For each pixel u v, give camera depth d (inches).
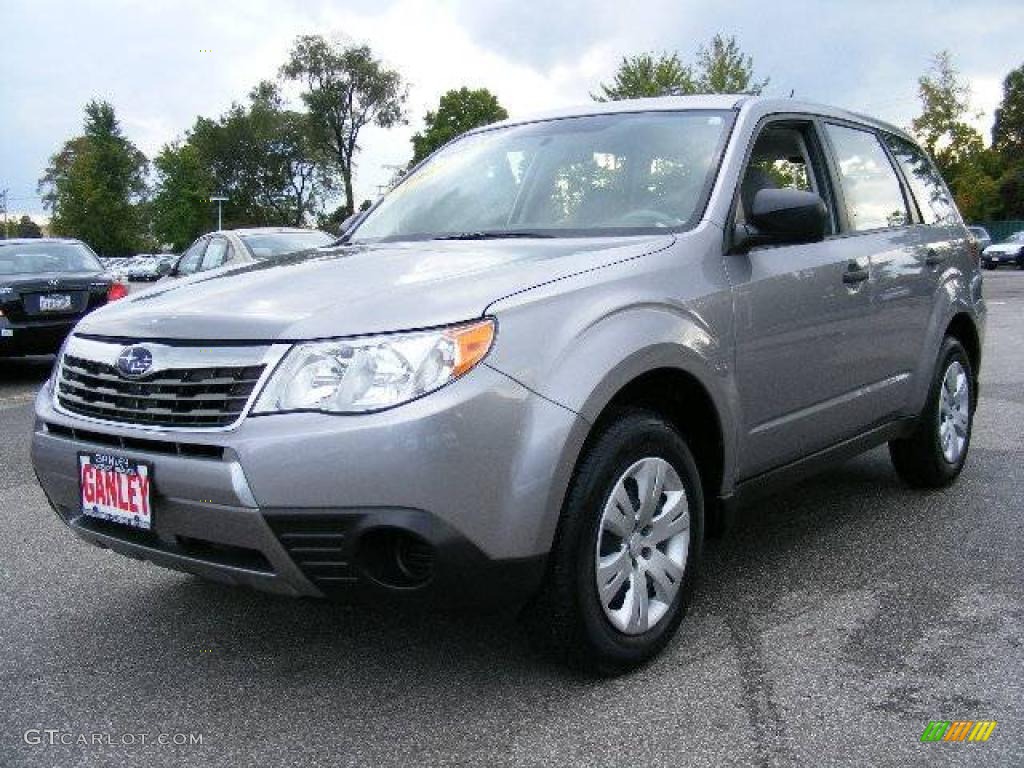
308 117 3122.5
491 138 167.2
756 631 127.9
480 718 106.2
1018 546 161.0
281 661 122.0
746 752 98.0
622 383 109.7
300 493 97.6
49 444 117.3
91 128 3157.0
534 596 107.6
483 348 101.2
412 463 96.1
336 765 97.4
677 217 133.7
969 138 1704.0
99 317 121.2
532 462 101.8
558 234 136.4
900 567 151.6
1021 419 270.5
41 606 142.2
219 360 103.4
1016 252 1443.2
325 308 104.7
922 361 178.4
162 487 104.4
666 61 1440.7
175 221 3267.7
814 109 165.5
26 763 98.5
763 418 135.9
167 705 111.0
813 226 129.0
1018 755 96.8
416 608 101.8
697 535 123.9
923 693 109.9
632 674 115.9
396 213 158.9
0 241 424.5
